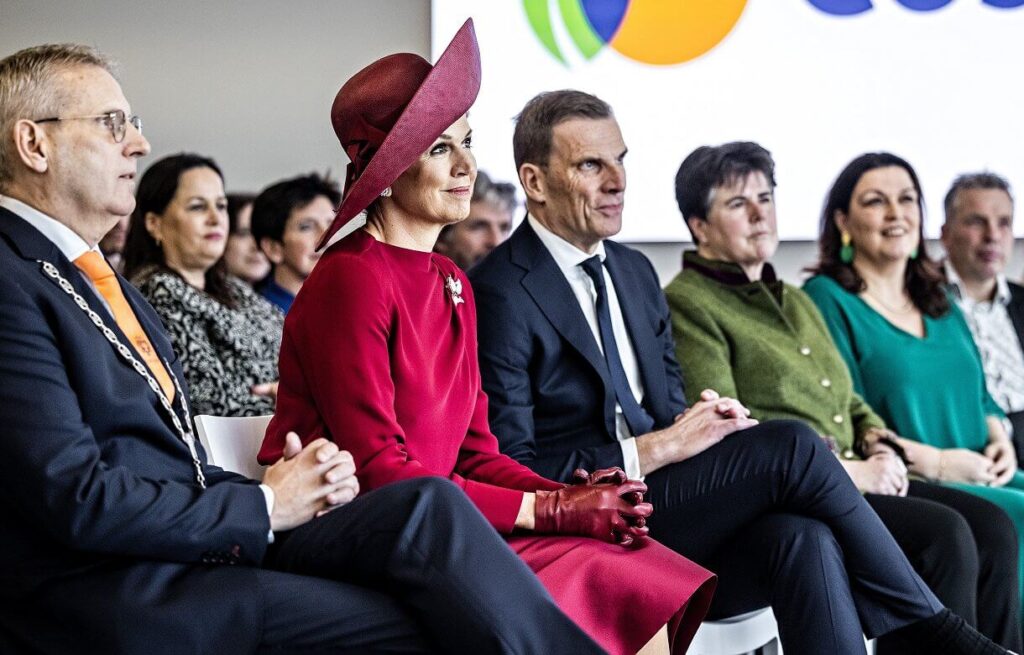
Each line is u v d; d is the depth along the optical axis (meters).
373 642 2.42
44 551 2.38
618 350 3.64
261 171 5.88
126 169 2.67
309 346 2.83
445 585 2.39
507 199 5.38
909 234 4.84
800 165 5.74
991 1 5.80
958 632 3.23
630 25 5.66
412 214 2.97
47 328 2.43
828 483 3.21
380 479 2.70
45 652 2.33
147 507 2.36
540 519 2.87
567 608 2.72
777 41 5.72
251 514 2.46
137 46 5.82
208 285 4.86
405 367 2.86
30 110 2.60
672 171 5.69
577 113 3.67
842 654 3.11
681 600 2.76
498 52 5.63
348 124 2.94
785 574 3.14
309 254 5.30
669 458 3.34
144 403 2.56
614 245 3.89
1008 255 5.44
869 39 5.76
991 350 5.32
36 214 2.63
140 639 2.29
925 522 3.94
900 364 4.75
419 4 5.83
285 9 5.86
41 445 2.33
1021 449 5.10
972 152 5.81
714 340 4.23
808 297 4.57
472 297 3.13
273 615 2.39
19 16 5.77
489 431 3.21
